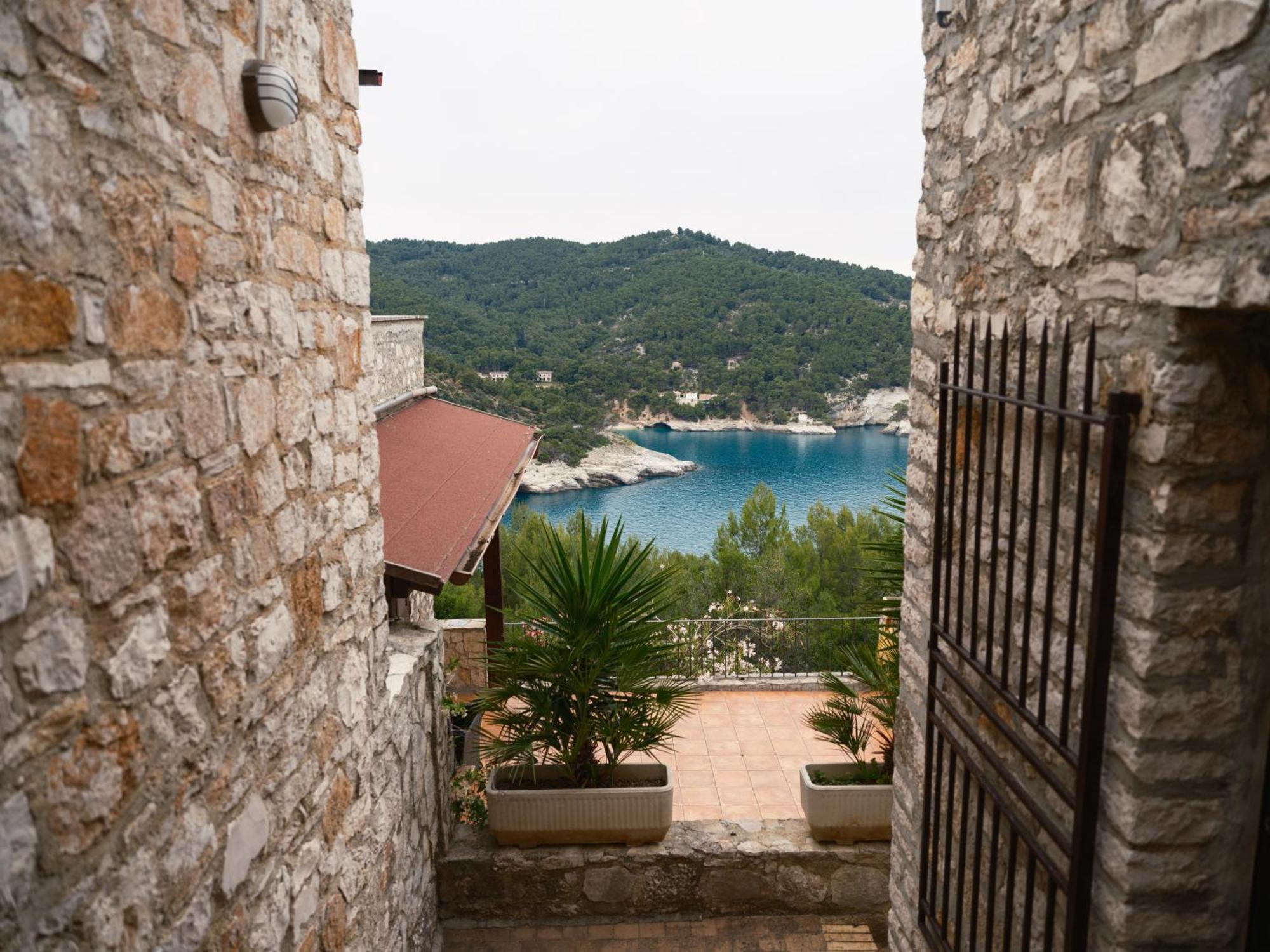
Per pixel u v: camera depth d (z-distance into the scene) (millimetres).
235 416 2135
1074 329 1997
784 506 14352
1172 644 1724
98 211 1556
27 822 1344
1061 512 2096
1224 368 1634
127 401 1652
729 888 5121
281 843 2410
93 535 1534
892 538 5109
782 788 6223
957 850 2869
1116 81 1786
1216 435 1653
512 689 5148
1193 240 1534
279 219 2439
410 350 9680
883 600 5047
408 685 4277
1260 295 1373
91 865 1519
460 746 6453
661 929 5055
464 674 7625
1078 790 1848
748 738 6973
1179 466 1661
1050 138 2086
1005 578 2305
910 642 3266
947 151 2787
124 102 1643
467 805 5508
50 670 1403
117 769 1605
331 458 2863
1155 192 1650
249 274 2229
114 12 1610
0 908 1273
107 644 1577
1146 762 1773
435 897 4969
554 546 5164
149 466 1735
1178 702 1748
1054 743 1919
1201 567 1695
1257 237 1376
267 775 2314
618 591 5195
